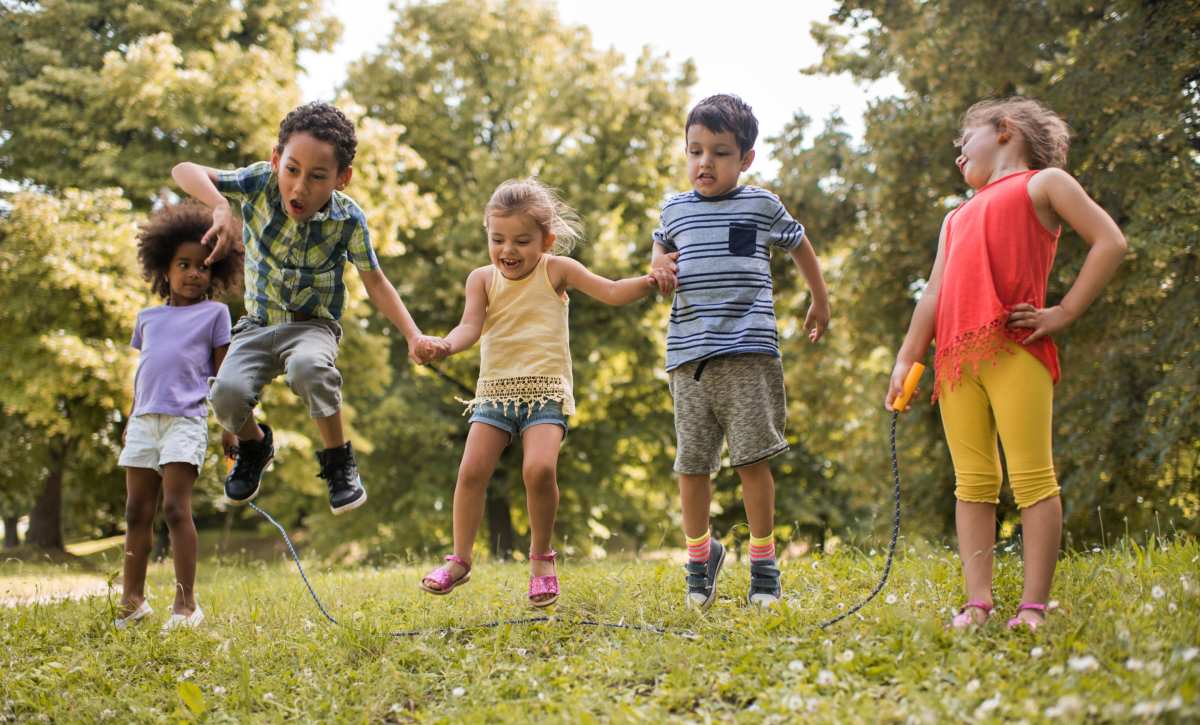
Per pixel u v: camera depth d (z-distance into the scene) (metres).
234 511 23.06
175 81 15.15
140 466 4.47
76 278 13.25
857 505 14.55
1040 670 2.64
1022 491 3.21
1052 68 10.48
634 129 19.84
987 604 3.22
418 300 18.89
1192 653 2.35
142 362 4.59
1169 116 9.44
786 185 14.30
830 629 3.29
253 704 3.19
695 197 4.10
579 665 3.14
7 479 16.58
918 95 12.28
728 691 2.79
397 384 19.33
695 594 3.93
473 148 20.59
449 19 21.00
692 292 3.93
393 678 3.20
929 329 3.56
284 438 15.37
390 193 16.45
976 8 10.62
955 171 11.66
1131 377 10.67
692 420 3.92
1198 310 9.76
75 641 4.04
